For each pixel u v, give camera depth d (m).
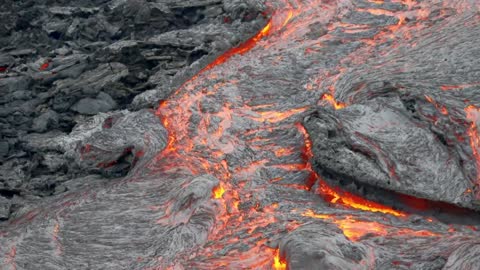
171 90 24.22
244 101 22.72
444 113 17.45
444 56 21.44
